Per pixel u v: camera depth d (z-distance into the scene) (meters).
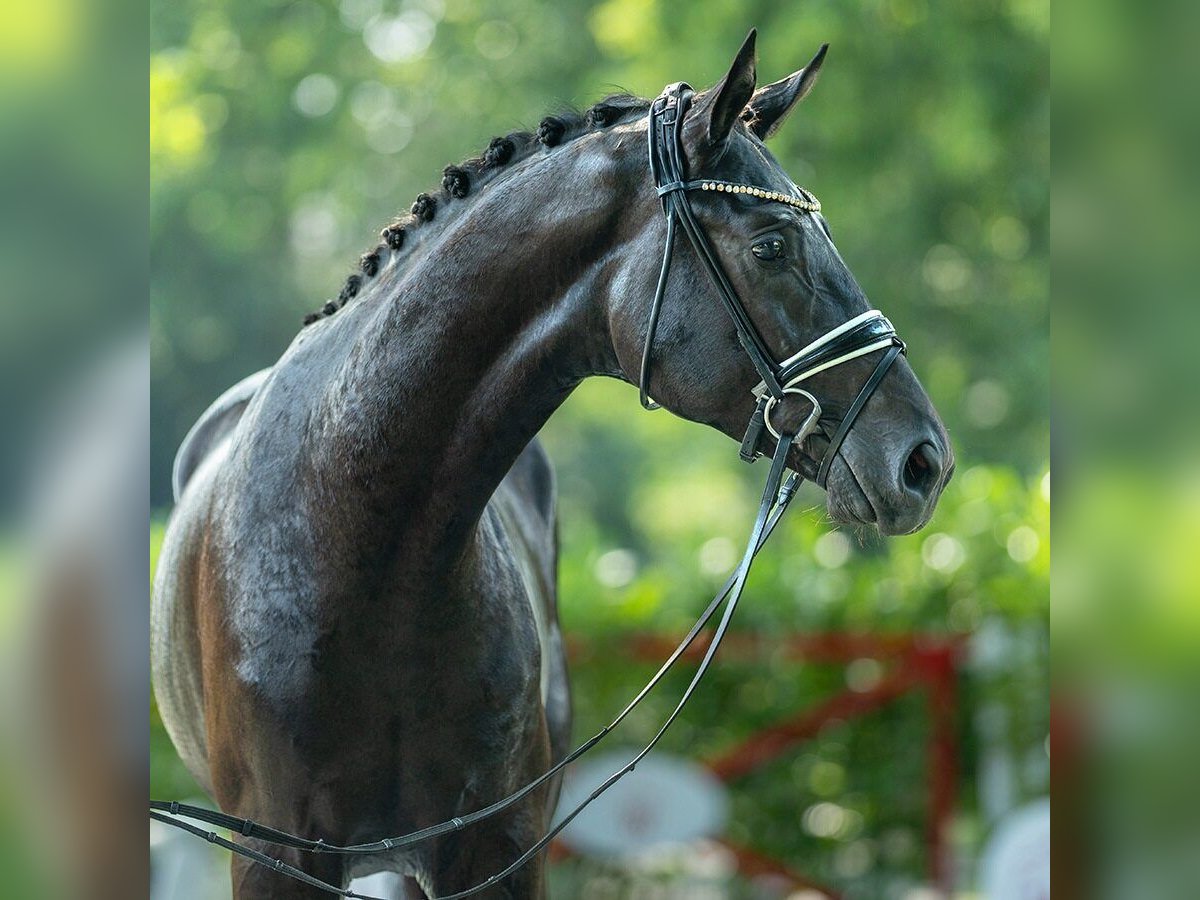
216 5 29.81
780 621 12.37
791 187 4.64
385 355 4.84
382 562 4.82
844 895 12.30
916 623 12.29
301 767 4.96
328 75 30.73
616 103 4.94
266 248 33.28
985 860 10.96
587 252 4.74
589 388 32.09
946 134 22.61
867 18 22.12
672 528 33.66
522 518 6.82
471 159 5.18
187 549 5.79
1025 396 25.39
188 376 32.91
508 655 5.18
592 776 11.66
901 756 12.21
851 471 4.47
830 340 4.46
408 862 5.43
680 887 12.77
